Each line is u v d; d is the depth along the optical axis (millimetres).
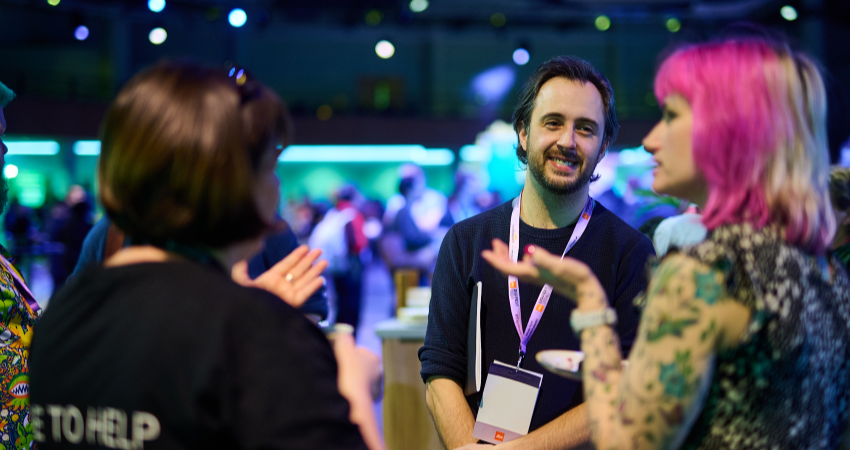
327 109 17703
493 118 17328
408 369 2418
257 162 785
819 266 858
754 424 805
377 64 18609
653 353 811
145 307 720
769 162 833
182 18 15914
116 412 694
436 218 6754
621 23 17312
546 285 1461
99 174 777
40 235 10438
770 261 801
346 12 16156
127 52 16297
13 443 1329
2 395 1320
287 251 1971
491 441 1385
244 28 16938
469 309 1530
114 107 769
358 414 781
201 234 752
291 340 709
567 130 1416
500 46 18500
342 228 5969
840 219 1646
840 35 15320
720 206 850
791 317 788
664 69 931
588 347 914
